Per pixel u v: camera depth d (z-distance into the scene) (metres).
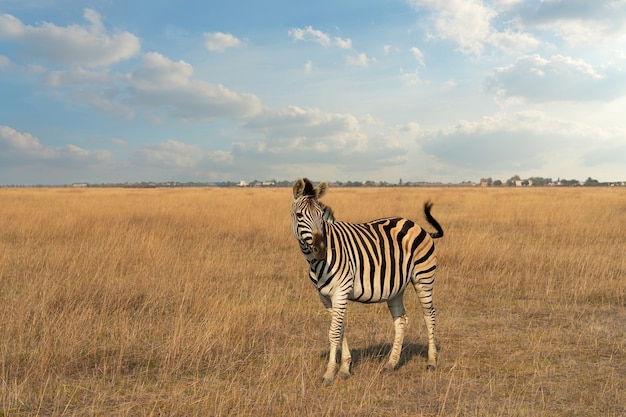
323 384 4.68
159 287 8.02
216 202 26.08
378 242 4.99
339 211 21.23
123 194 39.81
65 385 4.60
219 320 6.30
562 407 4.25
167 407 4.18
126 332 5.84
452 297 8.05
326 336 6.18
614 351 5.64
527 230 15.94
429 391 4.58
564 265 10.20
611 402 4.34
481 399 4.41
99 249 10.99
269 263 10.77
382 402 4.34
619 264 10.32
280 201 28.02
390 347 5.83
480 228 16.30
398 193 43.81
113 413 4.07
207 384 4.65
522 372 5.05
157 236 13.27
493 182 142.62
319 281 4.66
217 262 10.29
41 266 9.52
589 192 48.09
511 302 7.80
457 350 5.70
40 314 6.51
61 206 22.55
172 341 5.55
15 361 5.02
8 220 16.22
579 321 6.80
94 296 7.30
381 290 4.93
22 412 4.05
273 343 5.86
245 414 4.04
